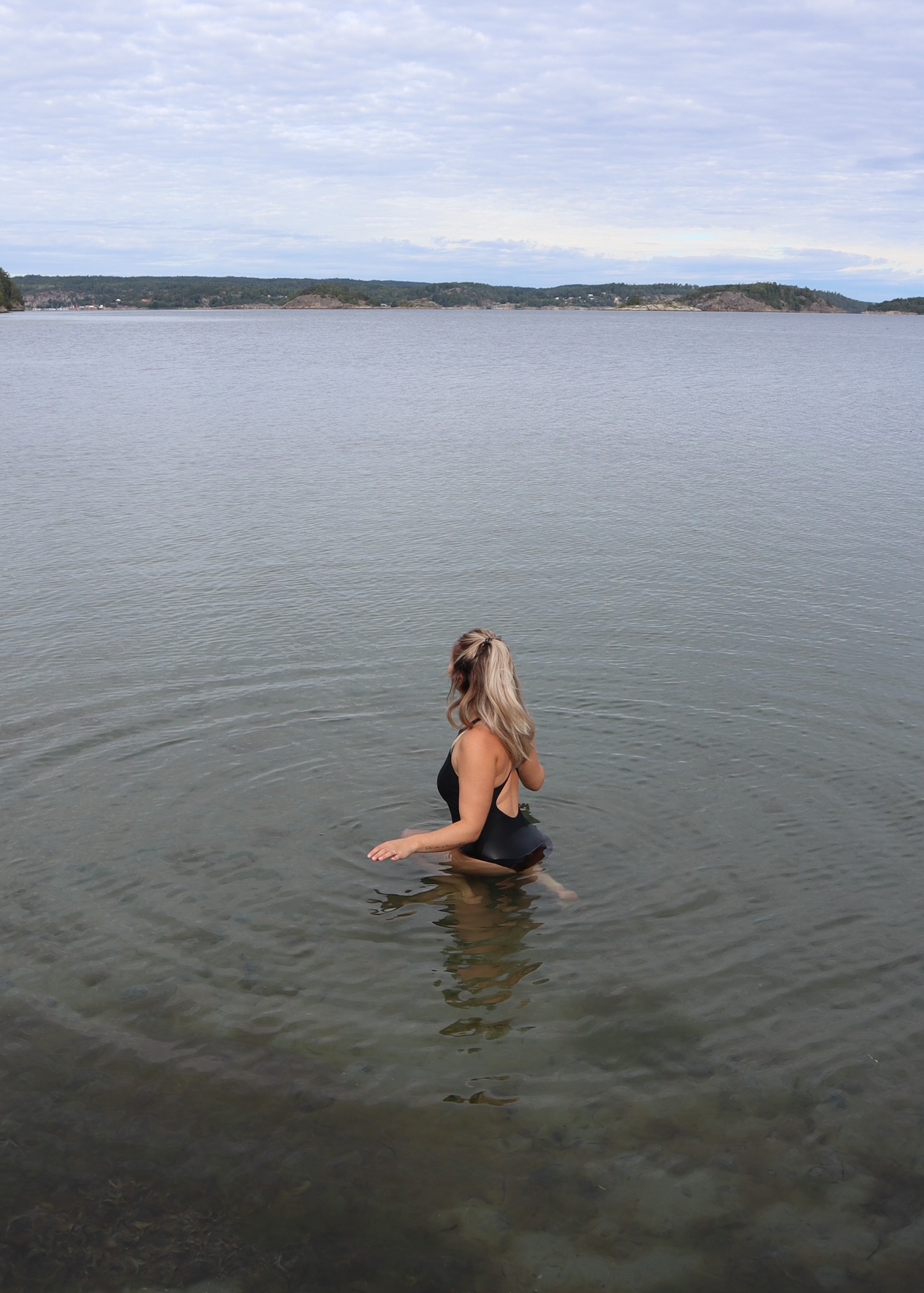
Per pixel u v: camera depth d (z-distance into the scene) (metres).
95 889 4.36
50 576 9.54
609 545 10.94
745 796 5.22
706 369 39.97
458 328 104.00
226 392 28.00
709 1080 3.28
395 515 12.37
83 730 5.96
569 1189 2.84
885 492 13.88
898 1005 3.65
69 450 17.05
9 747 5.71
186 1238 2.68
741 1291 2.53
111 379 32.56
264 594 8.98
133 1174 2.88
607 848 4.74
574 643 7.60
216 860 4.60
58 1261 2.61
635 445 18.25
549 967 3.89
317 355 47.47
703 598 8.89
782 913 4.23
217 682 6.75
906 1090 3.23
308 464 15.91
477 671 4.56
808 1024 3.55
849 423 21.80
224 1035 3.48
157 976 3.80
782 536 11.35
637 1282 2.56
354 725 6.05
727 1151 2.98
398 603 8.73
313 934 4.09
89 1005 3.63
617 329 109.50
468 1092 3.22
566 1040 3.47
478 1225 2.72
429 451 17.36
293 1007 3.63
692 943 4.04
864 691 6.63
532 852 4.61
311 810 5.05
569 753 5.70
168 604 8.63
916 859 4.64
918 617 8.34
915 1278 2.57
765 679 6.84
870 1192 2.84
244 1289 2.53
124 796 5.17
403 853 4.38
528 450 17.53
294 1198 2.80
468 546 10.89
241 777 5.39
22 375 34.00
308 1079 3.27
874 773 5.46
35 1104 3.14
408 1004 3.66
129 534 11.30
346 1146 2.99
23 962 3.87
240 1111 3.12
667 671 6.99
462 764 4.58
